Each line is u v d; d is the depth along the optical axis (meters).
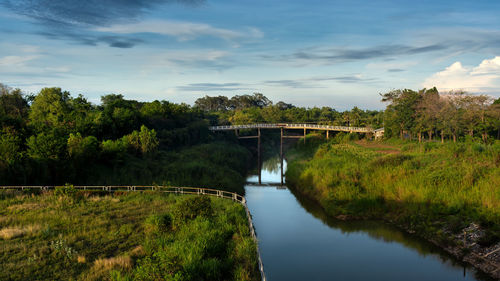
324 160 56.91
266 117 143.50
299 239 29.91
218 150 76.00
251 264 15.42
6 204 27.19
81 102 70.12
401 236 29.97
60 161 38.53
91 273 14.65
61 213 24.69
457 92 60.72
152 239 19.19
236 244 18.45
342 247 27.77
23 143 40.50
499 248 23.66
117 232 20.58
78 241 18.94
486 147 41.72
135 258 16.61
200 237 18.08
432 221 30.11
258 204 44.09
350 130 88.81
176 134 73.75
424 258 25.16
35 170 36.62
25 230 19.97
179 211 22.66
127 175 43.94
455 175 33.94
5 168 34.62
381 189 37.88
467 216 28.11
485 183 30.56
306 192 47.84
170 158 57.75
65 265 15.50
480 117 58.06
